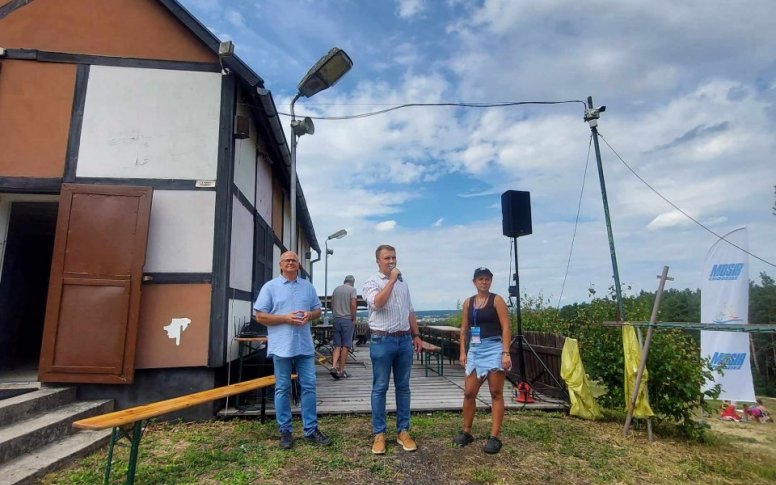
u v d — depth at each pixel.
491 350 3.87
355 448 3.80
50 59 5.20
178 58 5.40
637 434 4.71
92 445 3.79
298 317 3.79
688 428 4.93
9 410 3.68
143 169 5.13
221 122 5.34
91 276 4.70
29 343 7.46
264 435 4.20
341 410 4.95
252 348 6.05
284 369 3.83
